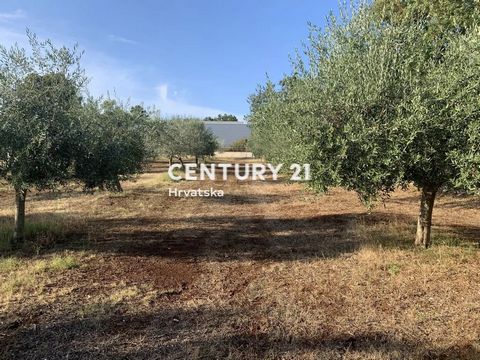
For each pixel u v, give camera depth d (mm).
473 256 6113
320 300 4719
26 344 3660
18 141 6031
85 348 3600
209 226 9328
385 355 3441
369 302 4613
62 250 6973
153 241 7797
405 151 4941
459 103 4789
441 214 9844
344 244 7262
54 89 6457
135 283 5363
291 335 3863
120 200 13312
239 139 62969
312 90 5684
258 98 17109
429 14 6566
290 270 5906
